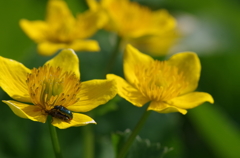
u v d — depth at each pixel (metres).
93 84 0.36
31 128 0.48
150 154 0.39
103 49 0.52
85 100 0.36
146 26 0.45
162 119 0.50
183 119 0.52
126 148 0.38
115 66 0.51
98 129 0.49
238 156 0.50
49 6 0.44
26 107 0.36
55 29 0.44
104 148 0.49
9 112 0.48
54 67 0.36
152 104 0.38
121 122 0.50
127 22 0.45
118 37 0.45
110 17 0.44
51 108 0.35
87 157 0.44
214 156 0.51
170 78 0.38
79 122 0.35
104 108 0.43
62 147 0.48
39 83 0.36
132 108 0.50
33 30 0.44
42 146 0.48
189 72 0.39
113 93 0.36
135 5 0.46
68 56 0.37
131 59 0.39
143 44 0.53
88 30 0.44
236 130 0.49
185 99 0.38
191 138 0.52
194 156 0.51
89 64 0.51
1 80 0.36
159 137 0.50
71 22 0.44
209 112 0.49
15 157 0.47
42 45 0.43
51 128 0.36
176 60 0.39
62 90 0.36
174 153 0.50
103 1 0.45
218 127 0.49
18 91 0.36
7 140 0.47
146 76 0.38
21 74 0.36
